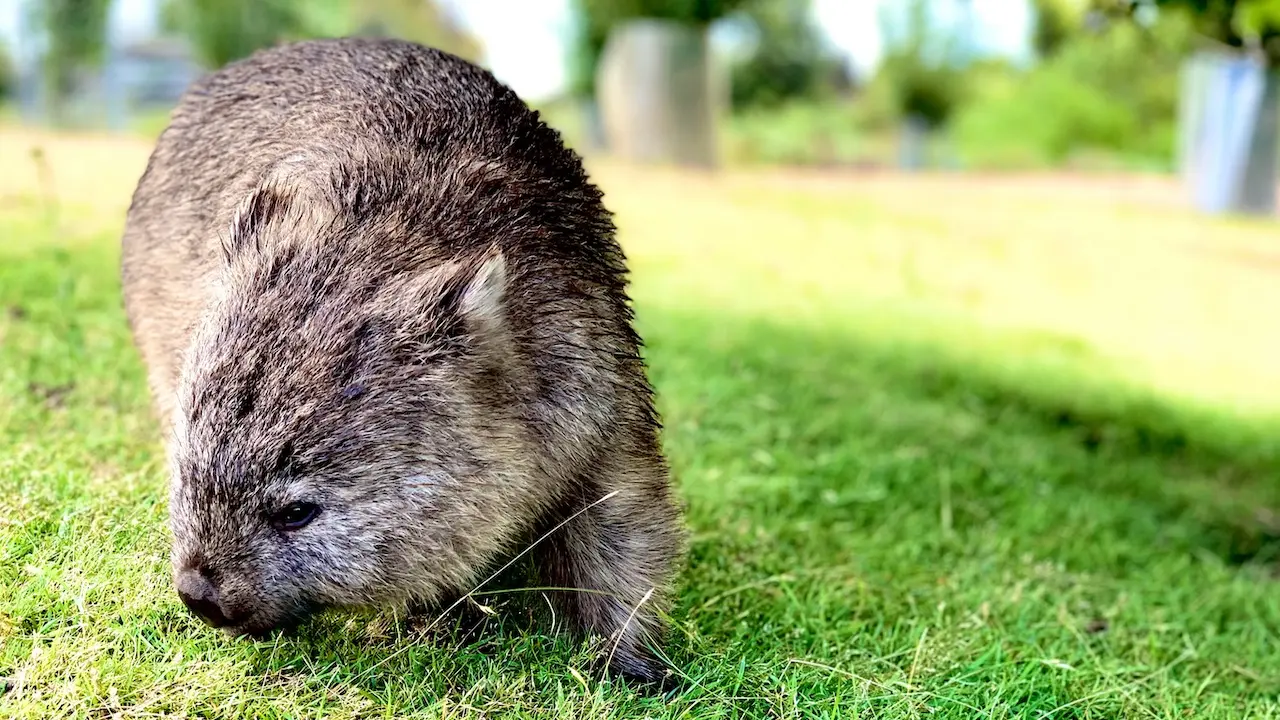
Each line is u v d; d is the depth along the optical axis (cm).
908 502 185
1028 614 149
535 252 112
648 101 663
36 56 669
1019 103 988
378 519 103
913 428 224
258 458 100
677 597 132
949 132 1000
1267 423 299
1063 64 1039
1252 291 483
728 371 234
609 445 115
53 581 113
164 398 132
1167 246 561
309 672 111
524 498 111
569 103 900
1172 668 144
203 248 124
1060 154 953
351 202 111
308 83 131
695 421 194
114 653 107
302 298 104
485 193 113
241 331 103
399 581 105
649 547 119
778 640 130
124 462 138
